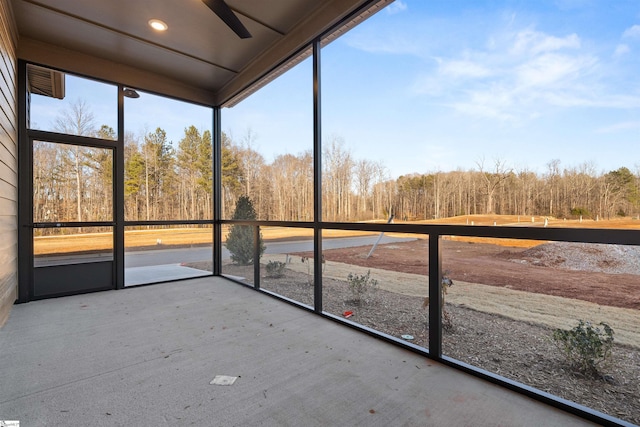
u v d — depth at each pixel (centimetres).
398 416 162
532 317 206
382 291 317
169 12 315
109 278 423
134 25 337
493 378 193
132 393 182
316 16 315
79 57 393
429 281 227
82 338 260
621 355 170
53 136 382
